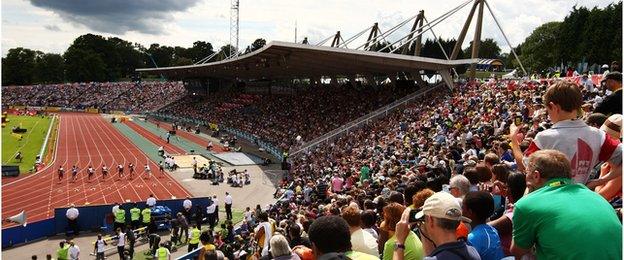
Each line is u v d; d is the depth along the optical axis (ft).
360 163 97.86
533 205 12.49
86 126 311.68
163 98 413.59
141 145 234.38
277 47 161.27
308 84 278.26
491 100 111.75
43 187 146.00
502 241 17.60
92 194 137.28
